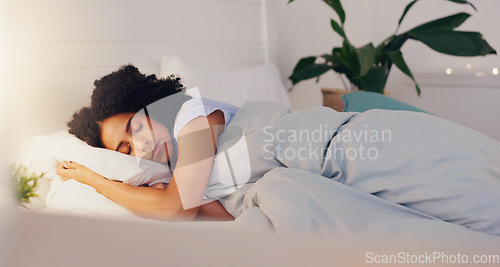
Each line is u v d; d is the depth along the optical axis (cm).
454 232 91
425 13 327
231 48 261
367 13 321
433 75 299
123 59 201
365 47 252
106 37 194
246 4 270
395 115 124
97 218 99
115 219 96
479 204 102
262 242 78
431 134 117
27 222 100
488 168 110
